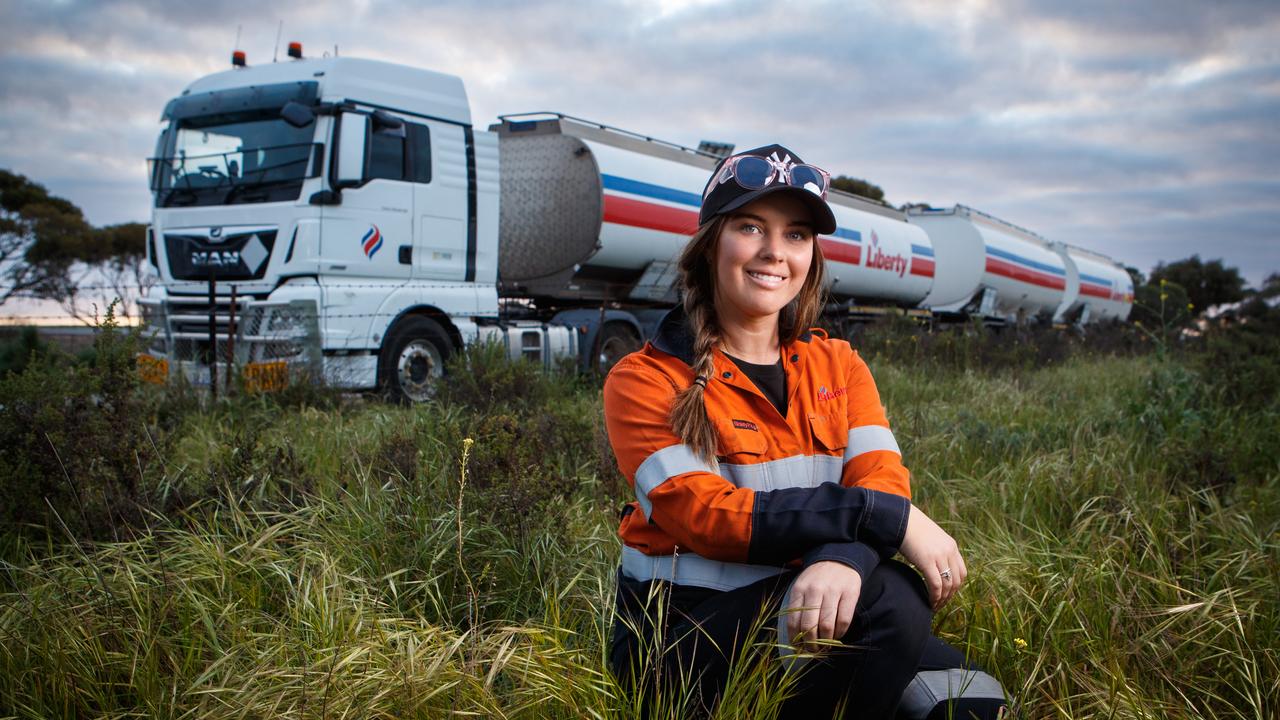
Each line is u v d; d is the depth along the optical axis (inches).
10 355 284.8
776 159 74.5
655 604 77.3
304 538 126.0
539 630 87.7
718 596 74.0
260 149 312.5
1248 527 146.6
